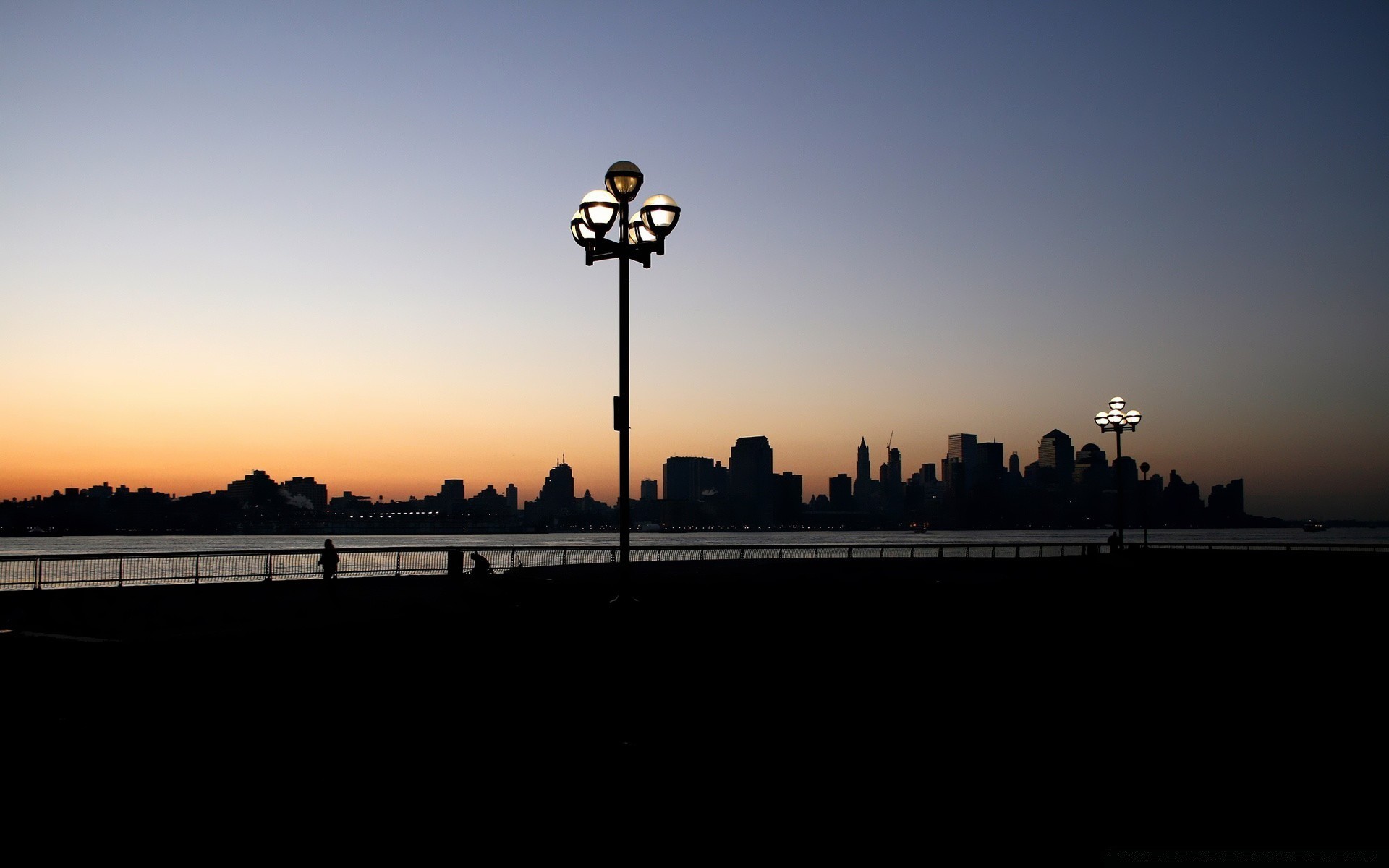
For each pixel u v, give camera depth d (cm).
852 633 2378
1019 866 703
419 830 775
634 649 1717
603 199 1525
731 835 770
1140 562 4953
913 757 1061
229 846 731
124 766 965
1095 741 1162
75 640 1216
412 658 1705
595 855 717
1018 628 2562
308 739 1109
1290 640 2350
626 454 1529
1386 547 6106
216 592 3098
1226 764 1044
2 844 729
